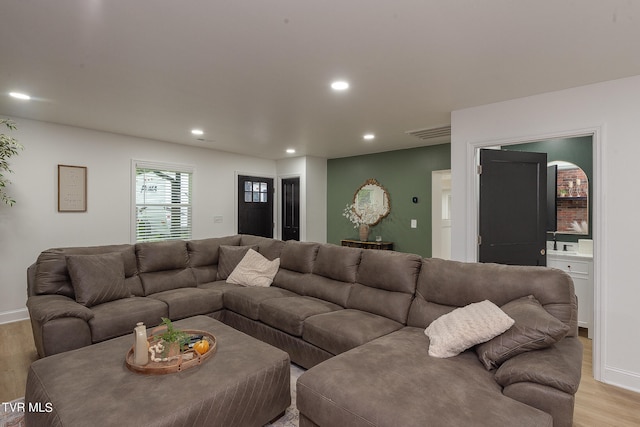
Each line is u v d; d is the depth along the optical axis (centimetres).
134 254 356
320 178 659
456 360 185
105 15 170
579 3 159
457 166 338
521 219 343
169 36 193
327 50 210
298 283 346
